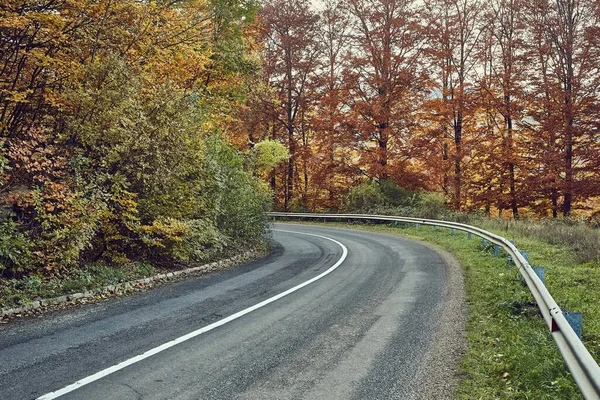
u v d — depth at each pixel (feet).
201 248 45.11
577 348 13.33
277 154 90.22
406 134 100.83
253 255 53.42
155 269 38.14
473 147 98.68
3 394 15.07
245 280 36.11
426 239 65.62
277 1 116.16
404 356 18.71
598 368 11.71
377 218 92.27
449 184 105.29
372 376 16.74
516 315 23.77
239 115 109.40
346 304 27.58
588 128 82.99
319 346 19.99
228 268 43.39
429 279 34.91
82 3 37.24
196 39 56.85
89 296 29.43
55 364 17.78
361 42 100.48
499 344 19.80
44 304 26.89
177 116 39.81
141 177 37.52
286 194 130.82
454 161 99.96
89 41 39.96
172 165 39.22
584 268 35.09
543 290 21.16
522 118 92.58
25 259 29.43
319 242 66.54
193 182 43.11
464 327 22.45
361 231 84.02
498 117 99.35
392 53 98.02
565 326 15.24
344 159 110.42
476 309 25.64
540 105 88.07
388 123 101.40
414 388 15.74
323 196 126.62
